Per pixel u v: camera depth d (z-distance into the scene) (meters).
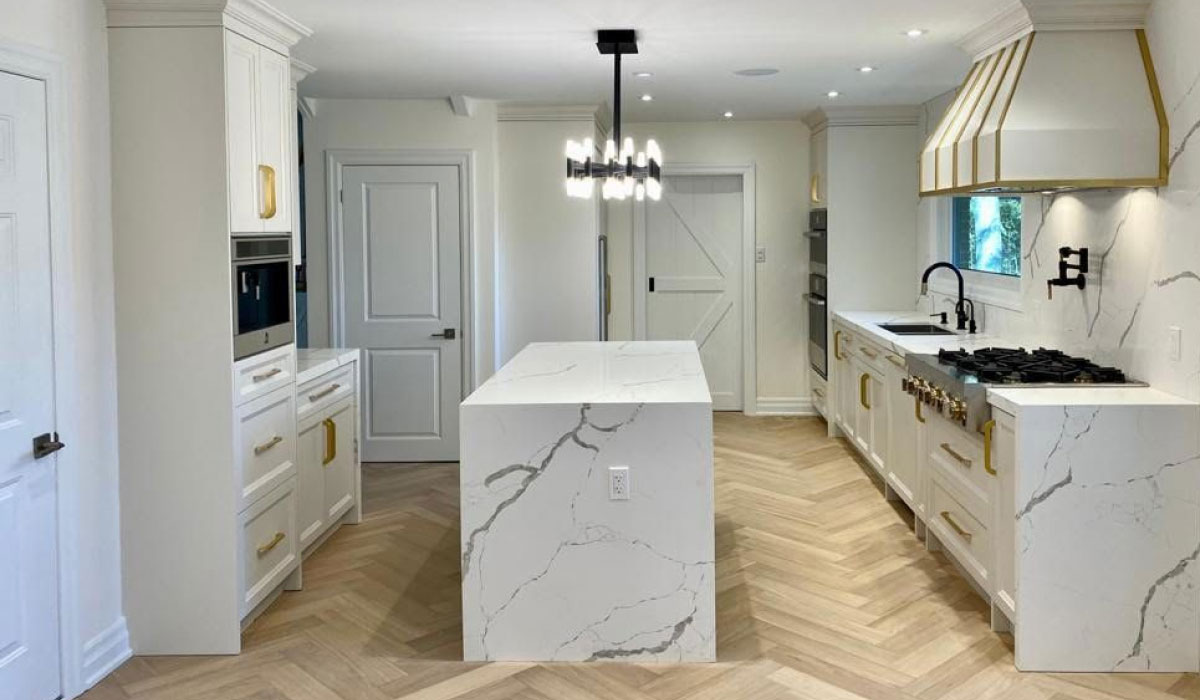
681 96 6.72
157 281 3.71
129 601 3.77
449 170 6.85
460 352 6.94
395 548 5.03
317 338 6.97
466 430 3.55
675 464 3.53
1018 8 3.99
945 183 4.51
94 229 3.59
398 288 6.93
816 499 5.82
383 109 6.81
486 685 3.43
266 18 4.03
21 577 3.16
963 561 4.20
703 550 3.55
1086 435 3.43
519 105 6.91
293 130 4.98
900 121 7.38
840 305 7.52
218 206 3.69
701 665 3.56
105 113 3.66
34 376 3.23
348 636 3.90
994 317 5.75
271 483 4.11
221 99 3.67
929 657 3.61
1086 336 4.39
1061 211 4.65
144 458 3.74
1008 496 3.60
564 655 3.61
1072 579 3.46
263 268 4.05
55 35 3.34
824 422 8.16
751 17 4.34
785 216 8.32
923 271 7.26
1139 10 3.84
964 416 3.95
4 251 3.08
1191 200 3.51
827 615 4.02
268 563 4.11
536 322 7.12
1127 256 3.98
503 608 3.61
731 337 8.61
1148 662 3.47
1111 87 3.81
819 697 3.30
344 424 5.27
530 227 7.07
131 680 3.54
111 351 3.70
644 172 4.80
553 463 3.55
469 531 3.59
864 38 4.78
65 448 3.38
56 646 3.33
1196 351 3.47
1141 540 3.44
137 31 3.66
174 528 3.75
